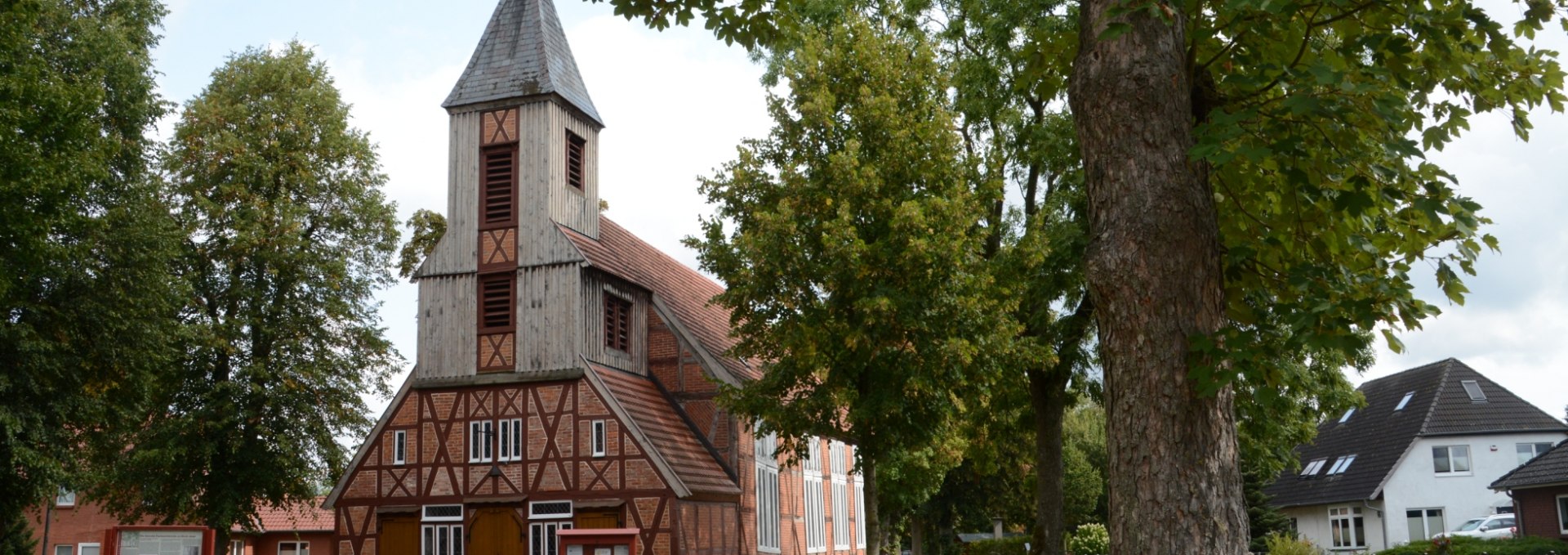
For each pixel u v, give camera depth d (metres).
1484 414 45.12
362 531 28.75
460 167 30.25
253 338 33.56
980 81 22.97
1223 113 7.03
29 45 23.62
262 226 33.00
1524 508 37.00
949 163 22.06
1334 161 7.73
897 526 54.69
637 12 10.18
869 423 21.42
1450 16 7.75
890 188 21.97
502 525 27.80
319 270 33.56
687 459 28.33
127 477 31.58
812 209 21.95
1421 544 34.94
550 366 28.34
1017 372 22.19
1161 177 7.23
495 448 28.30
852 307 21.20
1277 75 7.28
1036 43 9.03
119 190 28.47
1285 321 7.23
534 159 29.69
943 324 20.94
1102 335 7.42
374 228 35.97
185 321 32.28
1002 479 58.38
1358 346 6.94
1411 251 8.24
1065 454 61.84
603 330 29.44
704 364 31.12
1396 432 46.91
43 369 26.11
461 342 29.30
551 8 31.81
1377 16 7.89
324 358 34.12
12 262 23.50
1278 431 25.36
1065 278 22.31
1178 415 7.00
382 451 29.12
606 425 27.44
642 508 26.67
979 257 21.95
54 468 25.62
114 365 28.25
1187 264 7.17
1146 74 7.33
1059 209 22.61
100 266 27.69
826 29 24.98
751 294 21.66
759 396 22.58
